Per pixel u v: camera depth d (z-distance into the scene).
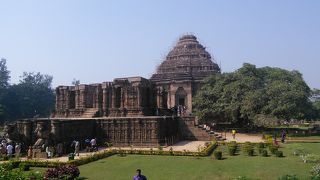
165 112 48.97
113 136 37.41
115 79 43.59
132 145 36.69
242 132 56.31
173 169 22.66
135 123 36.97
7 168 12.16
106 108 43.38
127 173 21.38
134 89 42.53
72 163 24.25
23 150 31.25
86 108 45.12
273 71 60.22
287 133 51.69
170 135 40.19
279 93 49.47
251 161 25.91
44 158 28.70
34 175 13.05
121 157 28.73
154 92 48.41
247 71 59.69
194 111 61.94
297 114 48.34
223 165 24.12
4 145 31.19
